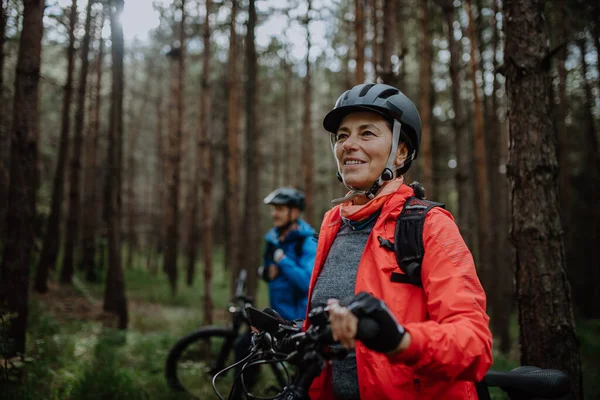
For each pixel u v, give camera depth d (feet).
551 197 8.90
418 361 3.20
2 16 16.05
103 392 12.54
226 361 14.24
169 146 51.80
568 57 33.37
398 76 17.60
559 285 8.71
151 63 64.59
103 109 54.34
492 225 32.12
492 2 28.04
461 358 3.25
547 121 9.05
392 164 4.70
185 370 15.20
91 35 33.17
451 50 23.80
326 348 3.86
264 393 12.98
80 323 21.38
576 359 8.64
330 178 66.74
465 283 3.74
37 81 12.78
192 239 49.19
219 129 57.93
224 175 54.75
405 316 3.99
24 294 12.28
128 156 67.87
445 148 43.50
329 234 5.08
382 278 4.13
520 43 9.20
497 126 32.68
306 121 37.06
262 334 4.90
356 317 3.16
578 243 41.88
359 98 4.72
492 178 32.96
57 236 34.83
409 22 33.83
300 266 11.32
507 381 6.50
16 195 12.28
